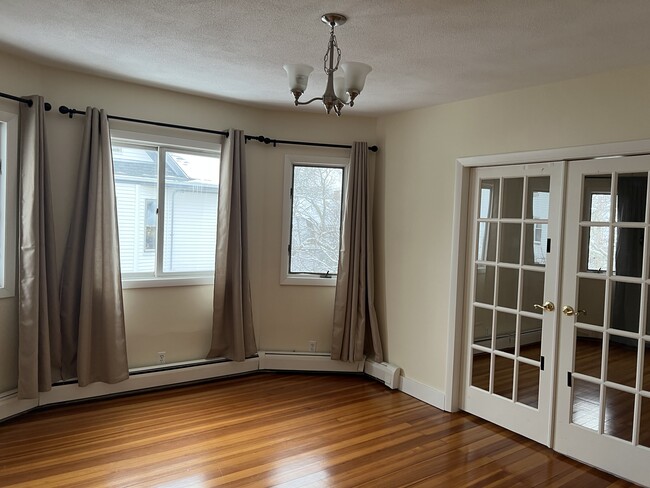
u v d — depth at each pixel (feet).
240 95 13.51
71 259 11.81
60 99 11.68
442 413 12.69
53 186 11.69
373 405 13.05
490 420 12.14
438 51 9.16
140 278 13.48
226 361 14.51
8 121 10.69
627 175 9.62
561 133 10.52
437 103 13.15
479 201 12.46
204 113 13.97
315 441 10.74
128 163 13.15
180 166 13.94
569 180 10.52
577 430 10.30
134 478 8.86
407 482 9.16
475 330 12.61
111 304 12.19
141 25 8.65
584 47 8.63
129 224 13.24
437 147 13.30
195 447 10.19
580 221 10.33
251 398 13.17
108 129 12.04
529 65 9.70
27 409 11.38
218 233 14.14
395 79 10.98
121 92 12.52
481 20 7.72
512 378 11.66
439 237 13.19
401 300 14.42
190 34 8.98
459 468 9.79
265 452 10.11
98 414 11.64
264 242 15.42
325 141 15.30
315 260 15.75
